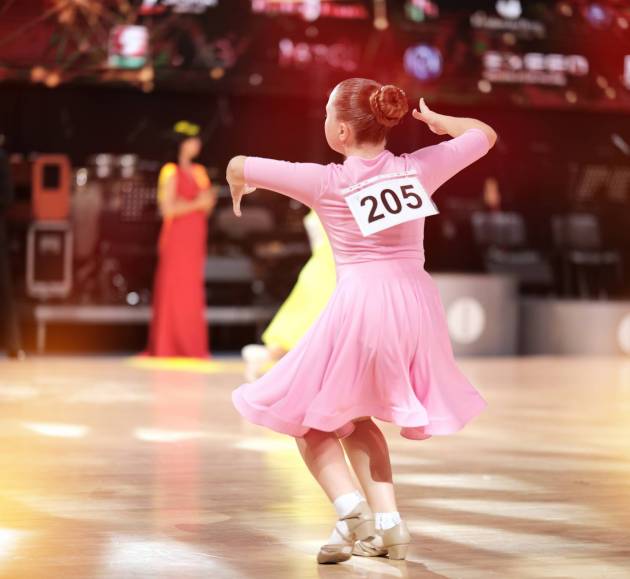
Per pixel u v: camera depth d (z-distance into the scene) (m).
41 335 17.59
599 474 6.84
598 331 18.19
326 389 4.52
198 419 9.31
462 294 17.39
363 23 19.11
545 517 5.54
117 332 19.67
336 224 4.71
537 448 7.93
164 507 5.73
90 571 4.43
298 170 4.75
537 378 13.85
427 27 19.41
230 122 20.64
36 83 18.39
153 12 18.19
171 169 15.13
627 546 4.93
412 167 4.79
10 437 8.17
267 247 19.36
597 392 12.16
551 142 22.50
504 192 22.56
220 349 19.92
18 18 17.59
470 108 22.00
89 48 17.94
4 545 4.87
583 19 19.98
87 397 10.86
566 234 21.56
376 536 4.70
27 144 19.53
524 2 19.75
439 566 4.57
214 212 19.47
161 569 4.47
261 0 18.64
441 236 21.75
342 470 4.63
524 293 21.08
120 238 19.20
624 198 22.67
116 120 19.95
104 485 6.34
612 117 22.52
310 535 5.12
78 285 18.86
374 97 4.70
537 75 19.92
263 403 4.63
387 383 4.55
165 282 15.34
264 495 6.06
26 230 18.20
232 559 4.66
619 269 21.62
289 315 11.26
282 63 18.84
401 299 4.59
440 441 8.25
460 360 16.92
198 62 18.47
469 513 5.62
